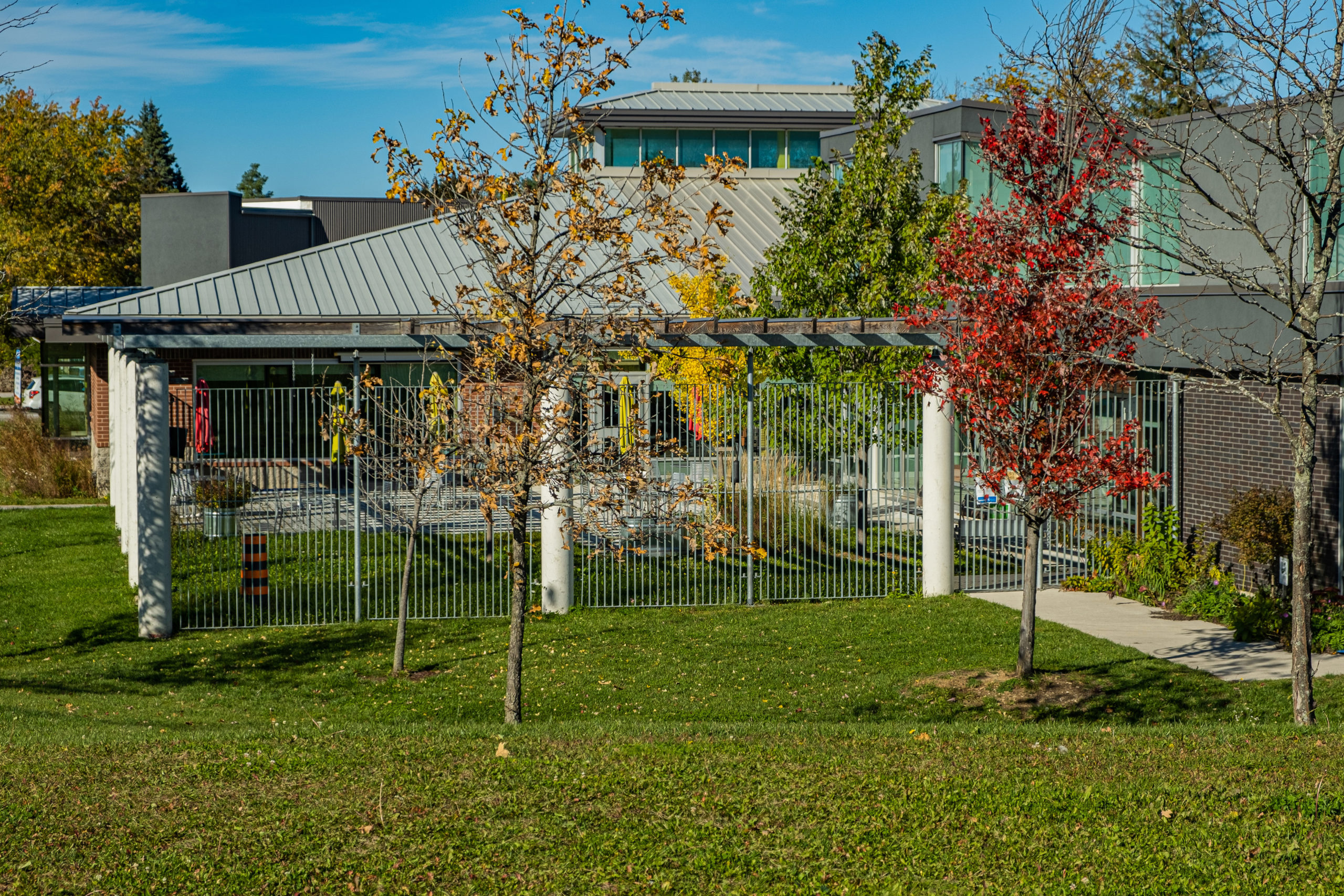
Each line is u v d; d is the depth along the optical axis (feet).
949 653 41.06
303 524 66.23
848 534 61.36
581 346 31.19
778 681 38.29
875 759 25.32
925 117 78.95
